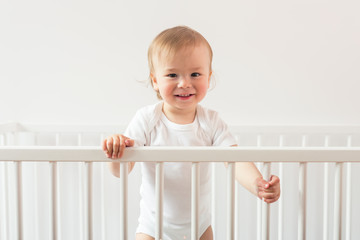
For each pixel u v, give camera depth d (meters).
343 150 0.73
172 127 1.02
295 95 1.54
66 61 1.53
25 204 1.60
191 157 0.72
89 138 1.55
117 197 1.60
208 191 1.08
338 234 0.75
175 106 0.93
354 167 1.57
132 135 1.01
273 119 1.55
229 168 0.74
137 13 1.52
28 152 0.73
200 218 1.06
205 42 0.95
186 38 0.91
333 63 1.53
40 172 1.59
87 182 0.74
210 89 1.52
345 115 1.55
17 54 1.53
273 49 1.53
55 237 0.75
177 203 1.03
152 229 1.04
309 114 1.55
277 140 1.55
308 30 1.52
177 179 1.02
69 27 1.53
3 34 1.53
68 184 1.58
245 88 1.54
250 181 0.90
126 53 1.53
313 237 1.61
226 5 1.51
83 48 1.53
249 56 1.53
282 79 1.54
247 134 1.55
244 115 1.54
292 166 1.58
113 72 1.53
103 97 1.54
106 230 1.60
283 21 1.52
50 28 1.53
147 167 1.03
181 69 0.90
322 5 1.52
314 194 1.59
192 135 1.02
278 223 1.61
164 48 0.90
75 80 1.54
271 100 1.54
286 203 1.59
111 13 1.52
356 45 1.53
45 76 1.54
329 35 1.52
